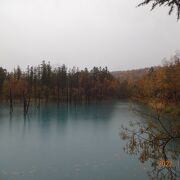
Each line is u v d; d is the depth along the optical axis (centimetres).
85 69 14500
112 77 15300
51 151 3031
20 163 2548
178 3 498
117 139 3650
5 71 12962
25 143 3516
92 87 13862
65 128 4784
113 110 8381
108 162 2502
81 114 7288
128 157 2648
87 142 3500
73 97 13000
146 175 2095
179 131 573
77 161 2577
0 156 2827
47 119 6228
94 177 2109
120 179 2039
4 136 4041
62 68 13225
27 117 6650
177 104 609
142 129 604
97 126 4950
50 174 2211
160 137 580
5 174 2220
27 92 11094
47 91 12181
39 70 12606
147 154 579
